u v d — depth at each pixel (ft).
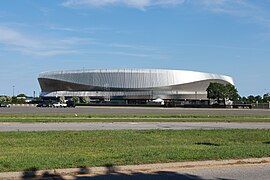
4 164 37.37
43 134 71.41
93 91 543.80
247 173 38.42
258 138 71.51
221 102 493.36
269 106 398.62
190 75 547.08
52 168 36.55
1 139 62.80
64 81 549.95
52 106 339.36
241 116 167.02
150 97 527.40
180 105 403.54
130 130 83.30
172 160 42.19
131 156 43.65
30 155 44.16
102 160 40.98
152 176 36.47
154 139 66.33
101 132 76.89
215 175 37.32
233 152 47.73
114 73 539.70
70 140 62.80
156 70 542.16
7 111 201.98
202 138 69.92
